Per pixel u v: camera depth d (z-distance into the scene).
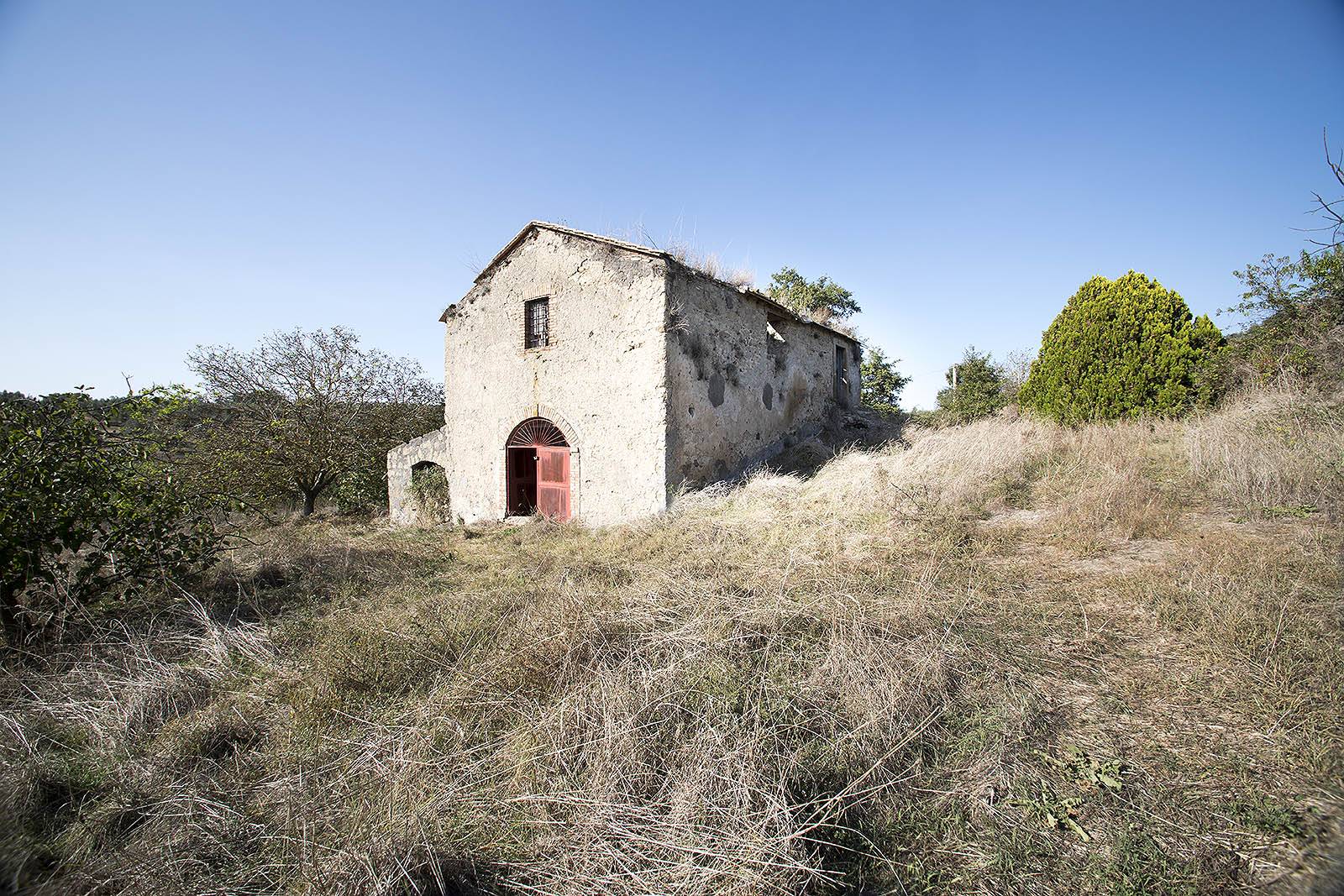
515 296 11.44
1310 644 3.49
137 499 5.93
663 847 2.51
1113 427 9.77
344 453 15.69
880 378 22.20
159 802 3.09
